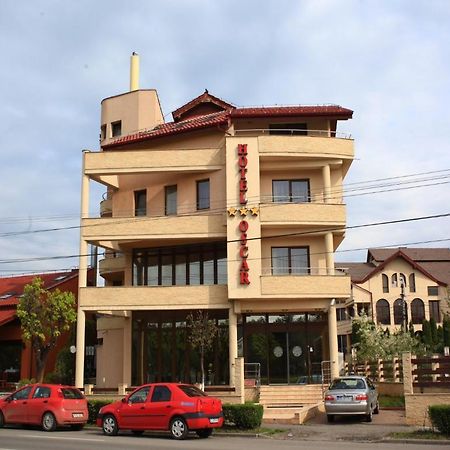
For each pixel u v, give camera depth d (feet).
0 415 73.72
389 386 98.17
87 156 107.14
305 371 101.40
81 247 104.94
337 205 102.01
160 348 107.34
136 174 111.55
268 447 52.29
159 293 102.68
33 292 107.65
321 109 108.88
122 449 50.62
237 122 109.60
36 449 51.06
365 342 131.03
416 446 53.78
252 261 99.25
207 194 107.86
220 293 101.30
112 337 115.44
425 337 171.94
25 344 124.36
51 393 71.56
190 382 104.27
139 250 112.78
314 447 52.44
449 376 69.82
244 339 102.99
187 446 53.01
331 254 101.76
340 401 73.97
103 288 103.24
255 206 100.42
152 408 62.85
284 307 100.89
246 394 93.97
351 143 104.83
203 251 107.86
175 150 106.63
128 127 132.57
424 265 218.18
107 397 91.97
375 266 215.10
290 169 106.11
